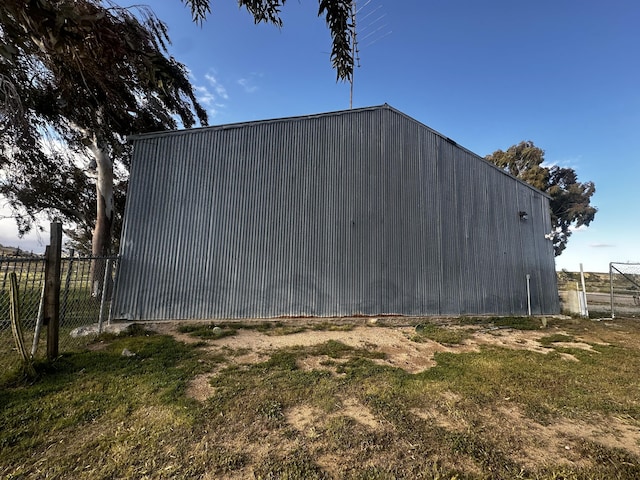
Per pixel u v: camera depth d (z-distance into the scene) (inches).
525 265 392.8
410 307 317.4
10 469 86.3
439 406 131.6
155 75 140.7
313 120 316.8
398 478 86.2
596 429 118.2
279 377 157.6
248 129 301.7
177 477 84.0
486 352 219.1
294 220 299.4
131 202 272.8
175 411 119.0
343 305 298.7
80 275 243.8
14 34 84.9
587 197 1060.5
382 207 321.1
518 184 405.7
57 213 498.0
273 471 87.3
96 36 129.3
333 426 111.9
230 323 271.0
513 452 100.8
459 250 350.3
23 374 142.5
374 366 179.6
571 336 289.7
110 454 93.0
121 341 215.5
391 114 338.0
